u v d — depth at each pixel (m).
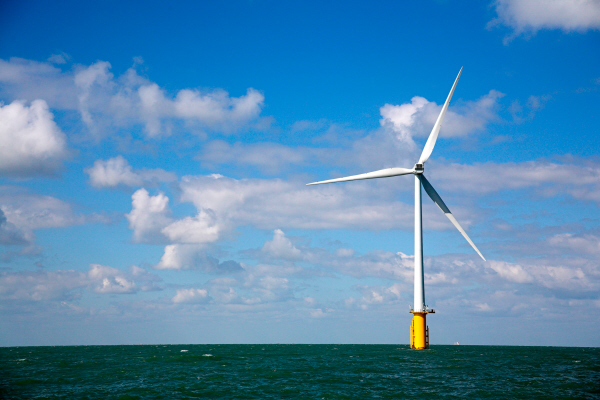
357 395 50.94
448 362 91.62
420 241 97.44
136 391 52.94
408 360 95.06
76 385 57.62
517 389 55.53
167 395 50.47
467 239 98.38
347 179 100.31
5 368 79.44
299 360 97.69
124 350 172.88
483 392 53.22
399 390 54.25
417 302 97.88
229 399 48.47
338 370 74.94
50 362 93.56
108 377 65.31
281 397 49.69
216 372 71.69
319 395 50.84
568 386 58.34
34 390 53.91
